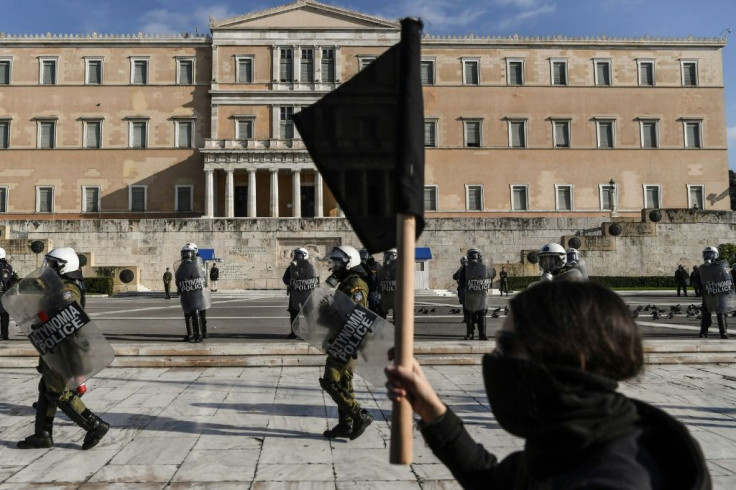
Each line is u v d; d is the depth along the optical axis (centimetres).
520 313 145
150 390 823
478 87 5609
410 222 204
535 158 5578
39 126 5459
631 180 5569
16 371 995
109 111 5512
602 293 145
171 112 5547
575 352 132
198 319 1305
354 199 238
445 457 180
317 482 457
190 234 4397
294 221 4434
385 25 5594
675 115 5638
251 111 5512
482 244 4397
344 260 611
